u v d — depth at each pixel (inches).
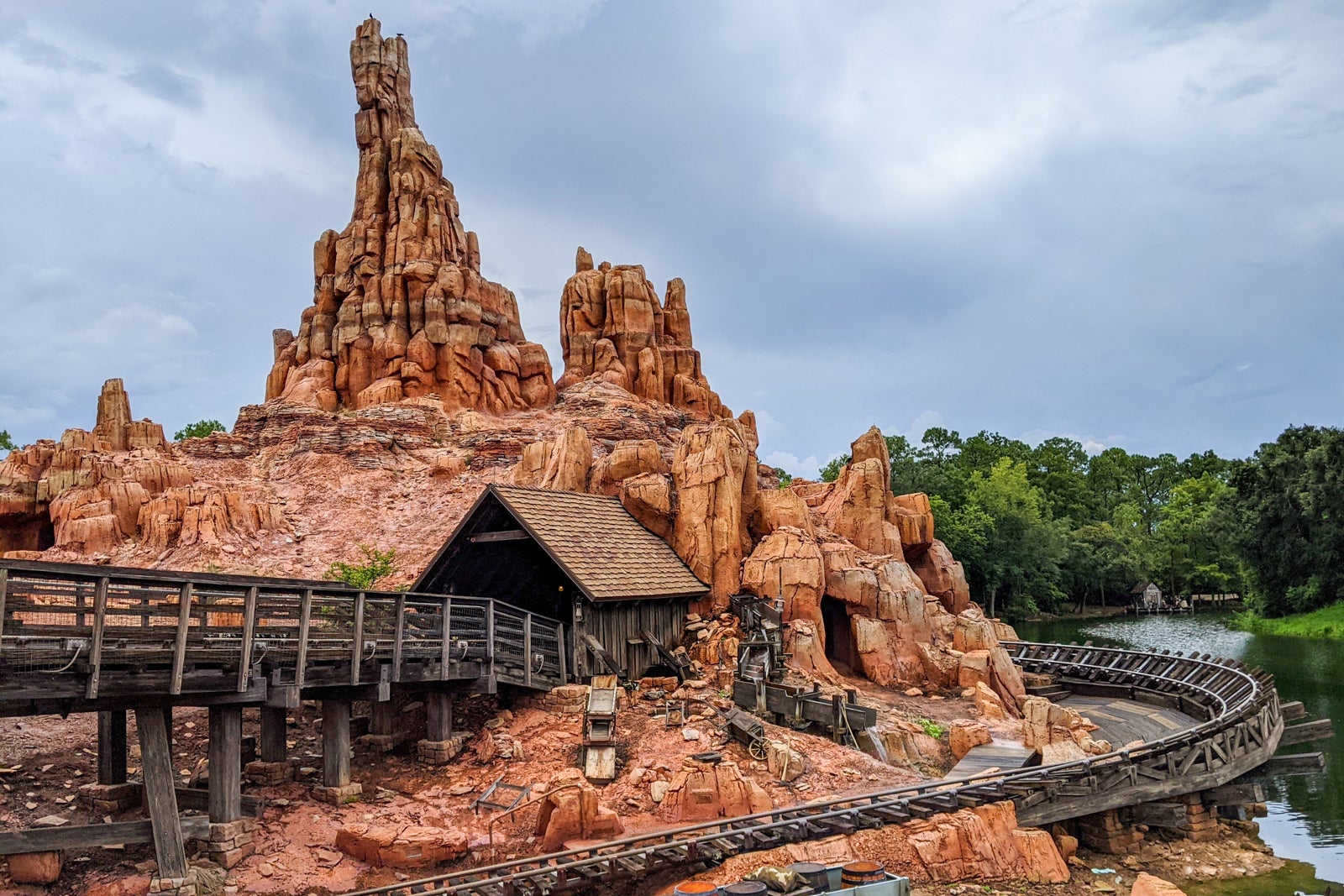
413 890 661.9
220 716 730.2
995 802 845.8
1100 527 3855.8
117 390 1967.3
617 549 1188.5
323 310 2123.5
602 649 1090.7
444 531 1604.3
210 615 1103.6
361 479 1777.8
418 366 1979.6
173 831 678.5
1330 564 2800.2
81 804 785.6
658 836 722.8
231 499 1585.9
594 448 1841.8
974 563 2778.1
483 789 870.4
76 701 639.8
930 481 2854.3
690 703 1018.1
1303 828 1034.1
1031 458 4771.2
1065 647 1643.7
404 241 2069.4
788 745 938.7
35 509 1737.2
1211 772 974.4
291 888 693.9
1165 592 4158.5
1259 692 1147.9
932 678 1274.6
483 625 1002.1
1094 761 904.3
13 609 589.3
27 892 652.7
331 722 841.5
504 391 2058.3
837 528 1481.3
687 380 2295.8
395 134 2253.9
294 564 1503.4
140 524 1596.9
